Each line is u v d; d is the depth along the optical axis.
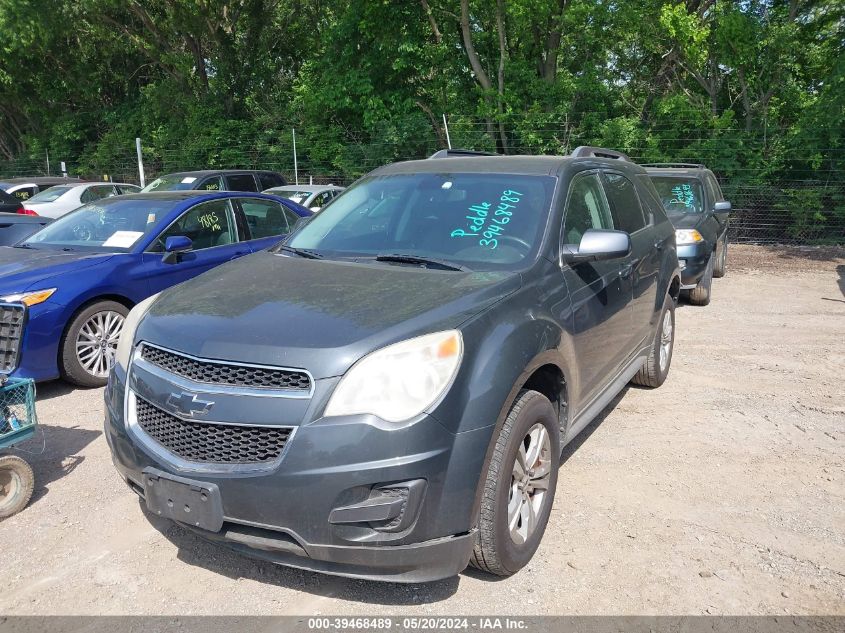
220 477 2.73
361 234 4.13
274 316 3.03
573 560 3.34
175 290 3.62
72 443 4.77
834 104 14.56
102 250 6.40
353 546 2.66
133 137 26.91
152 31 25.03
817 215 14.96
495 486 2.92
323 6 24.75
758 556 3.39
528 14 17.66
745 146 15.80
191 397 2.83
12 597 3.08
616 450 4.62
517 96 18.50
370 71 20.06
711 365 6.60
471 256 3.71
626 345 4.69
